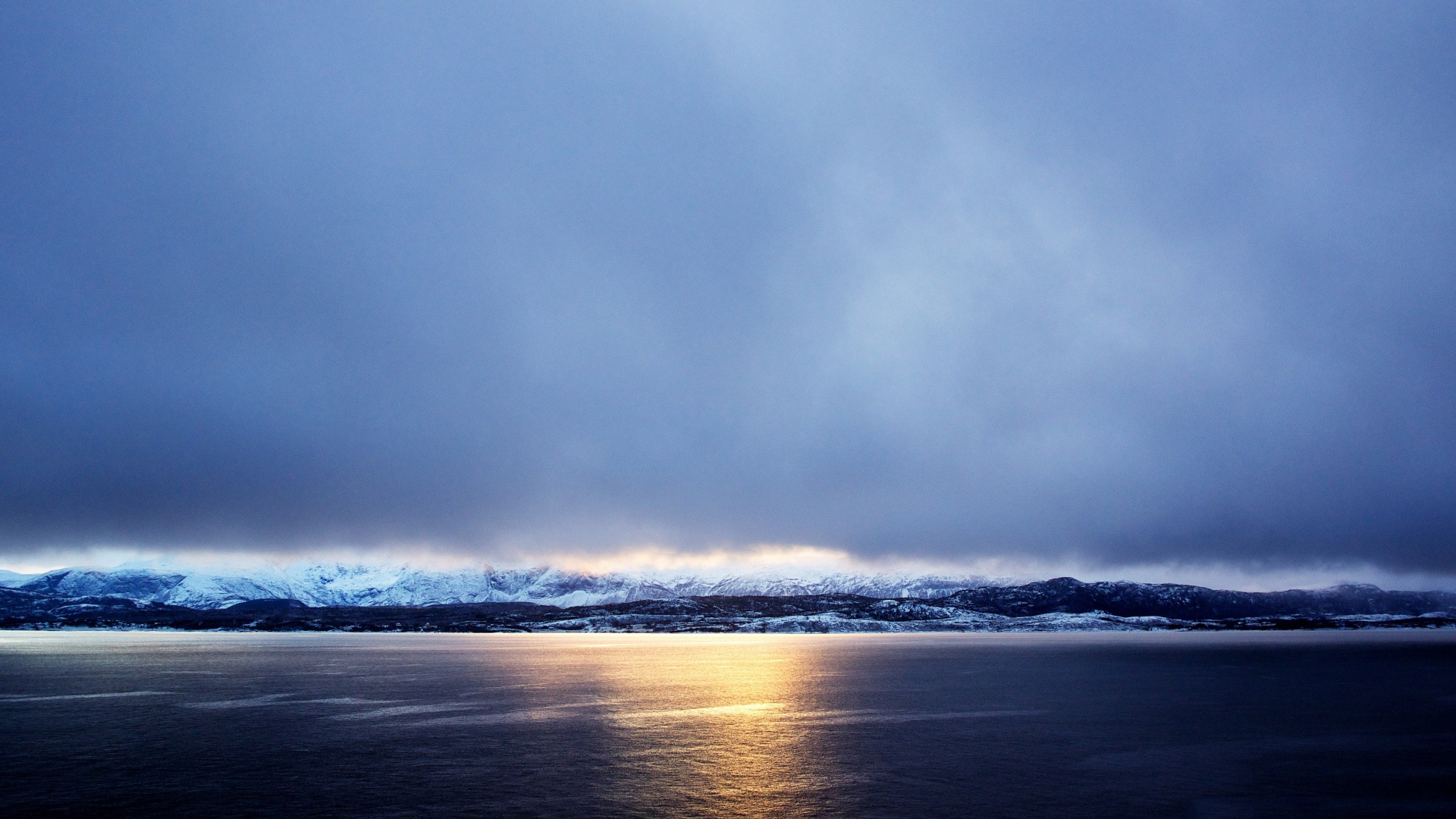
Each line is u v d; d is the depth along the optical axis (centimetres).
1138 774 6356
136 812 5291
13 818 5178
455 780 6109
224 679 14212
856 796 5650
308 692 12050
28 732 8394
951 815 5191
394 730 8444
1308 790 5841
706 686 13088
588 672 15850
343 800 5553
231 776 6266
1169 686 13088
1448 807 5419
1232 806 5419
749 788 5878
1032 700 11150
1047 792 5759
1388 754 7162
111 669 16775
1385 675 15312
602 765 6644
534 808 5347
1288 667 17488
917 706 10481
